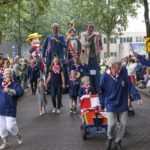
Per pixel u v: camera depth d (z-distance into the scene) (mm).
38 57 26953
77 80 16812
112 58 10344
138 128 13477
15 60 26641
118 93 10344
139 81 30094
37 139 12344
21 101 22531
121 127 10516
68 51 20031
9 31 57031
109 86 10375
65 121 15211
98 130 12031
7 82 11398
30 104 20953
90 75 16859
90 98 12195
